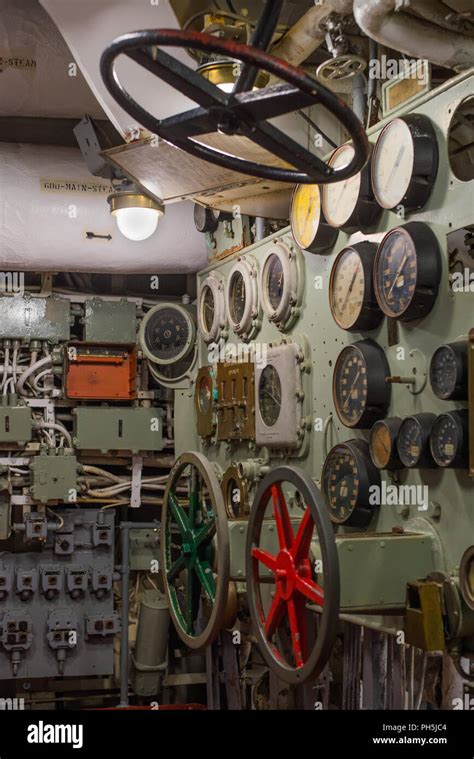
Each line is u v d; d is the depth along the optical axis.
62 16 3.97
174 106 4.27
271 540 3.70
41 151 5.96
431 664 3.68
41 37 5.01
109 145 5.50
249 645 5.37
